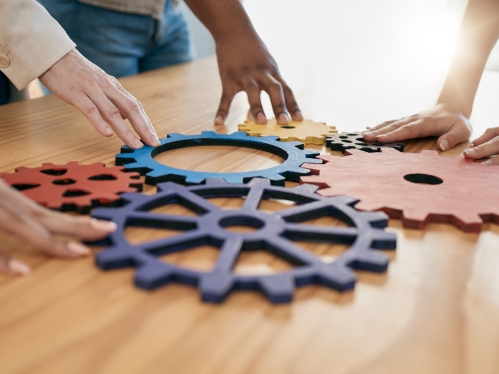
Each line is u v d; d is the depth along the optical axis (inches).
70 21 59.9
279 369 18.9
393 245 26.0
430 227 28.1
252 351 19.8
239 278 22.9
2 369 18.2
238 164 34.8
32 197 27.9
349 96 53.1
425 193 30.2
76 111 44.4
